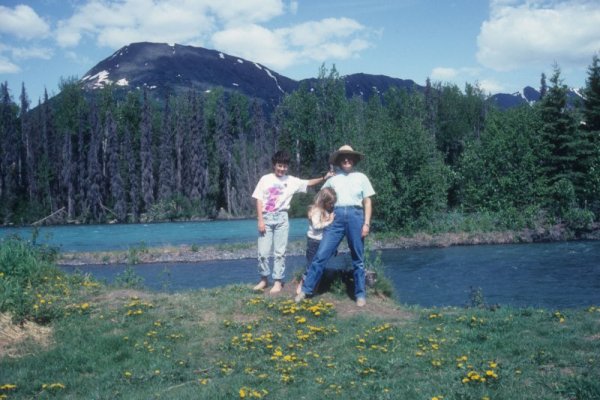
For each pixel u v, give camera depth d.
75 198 76.62
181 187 81.94
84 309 8.77
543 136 42.66
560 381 5.35
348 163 8.81
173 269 27.73
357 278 8.88
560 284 19.42
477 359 6.30
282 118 80.25
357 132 62.94
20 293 8.63
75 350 7.14
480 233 36.66
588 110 45.38
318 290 9.40
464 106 88.31
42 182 77.38
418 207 39.47
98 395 5.71
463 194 46.41
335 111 67.50
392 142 40.38
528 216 38.44
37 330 7.96
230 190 82.69
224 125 84.75
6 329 7.71
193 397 5.45
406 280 22.02
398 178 39.84
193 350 7.05
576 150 41.62
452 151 85.00
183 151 83.75
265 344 7.05
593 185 39.38
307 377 5.99
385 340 7.14
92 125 78.94
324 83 67.94
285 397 5.41
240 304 8.76
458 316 8.41
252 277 24.50
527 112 44.62
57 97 84.06
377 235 38.03
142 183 78.94
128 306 8.80
